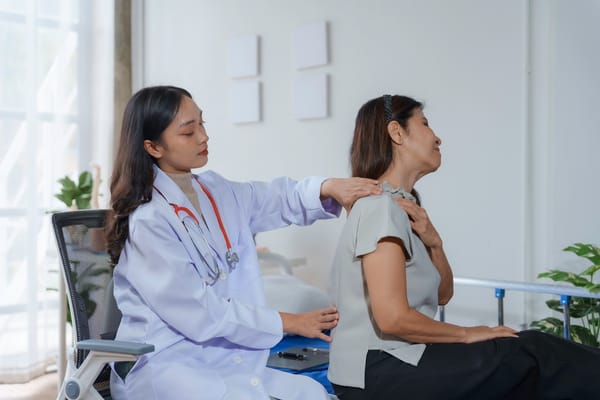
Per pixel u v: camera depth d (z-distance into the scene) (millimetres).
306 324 1672
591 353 1408
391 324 1425
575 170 2783
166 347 1685
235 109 3938
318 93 3564
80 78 4238
